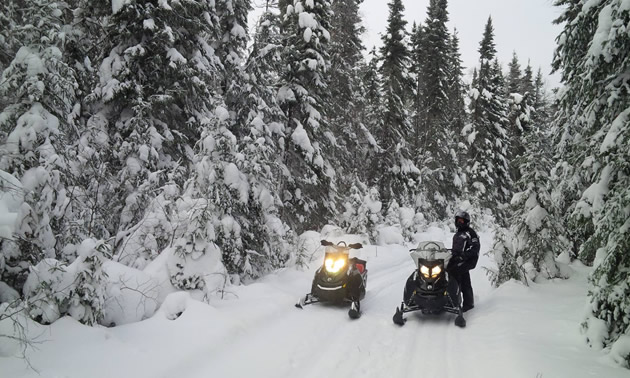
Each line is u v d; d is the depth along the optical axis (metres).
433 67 30.39
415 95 27.73
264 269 9.59
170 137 11.81
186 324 5.62
